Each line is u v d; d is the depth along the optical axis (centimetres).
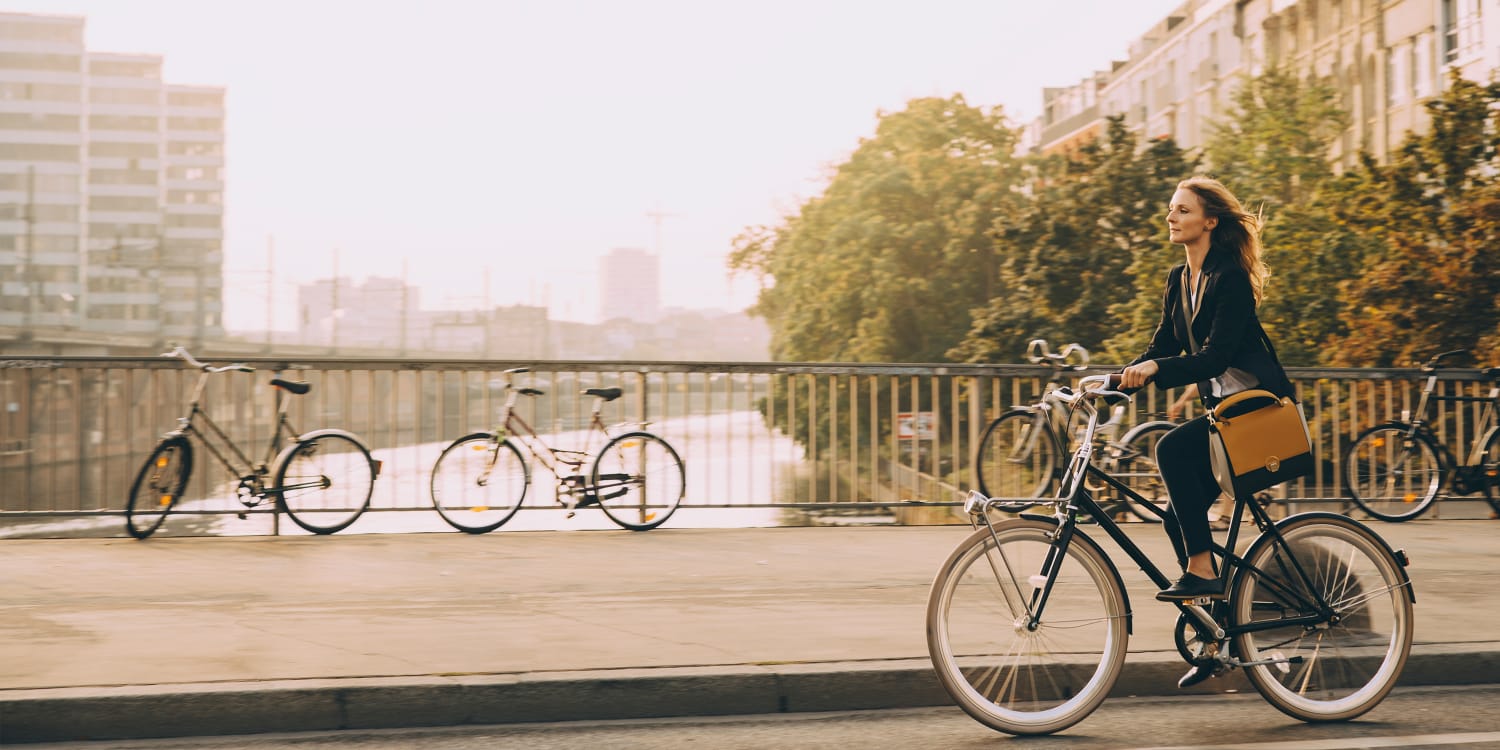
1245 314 499
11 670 537
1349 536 531
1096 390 500
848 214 5181
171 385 1042
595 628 630
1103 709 546
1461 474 1127
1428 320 2261
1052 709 505
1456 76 2384
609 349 10488
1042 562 510
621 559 846
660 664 553
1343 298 2467
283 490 980
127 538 943
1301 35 4684
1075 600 511
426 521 1014
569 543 919
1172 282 528
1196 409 1070
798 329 5378
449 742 492
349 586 744
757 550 885
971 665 501
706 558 850
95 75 14950
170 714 499
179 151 16112
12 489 1002
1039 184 5078
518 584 752
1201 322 510
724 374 1047
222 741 494
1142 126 6456
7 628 625
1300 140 3584
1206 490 516
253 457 988
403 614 663
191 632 615
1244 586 520
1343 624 529
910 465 1070
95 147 14912
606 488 1017
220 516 977
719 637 610
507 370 1024
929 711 542
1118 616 513
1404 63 3981
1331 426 1143
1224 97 5394
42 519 959
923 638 611
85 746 487
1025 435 1092
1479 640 610
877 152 5269
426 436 1023
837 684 543
